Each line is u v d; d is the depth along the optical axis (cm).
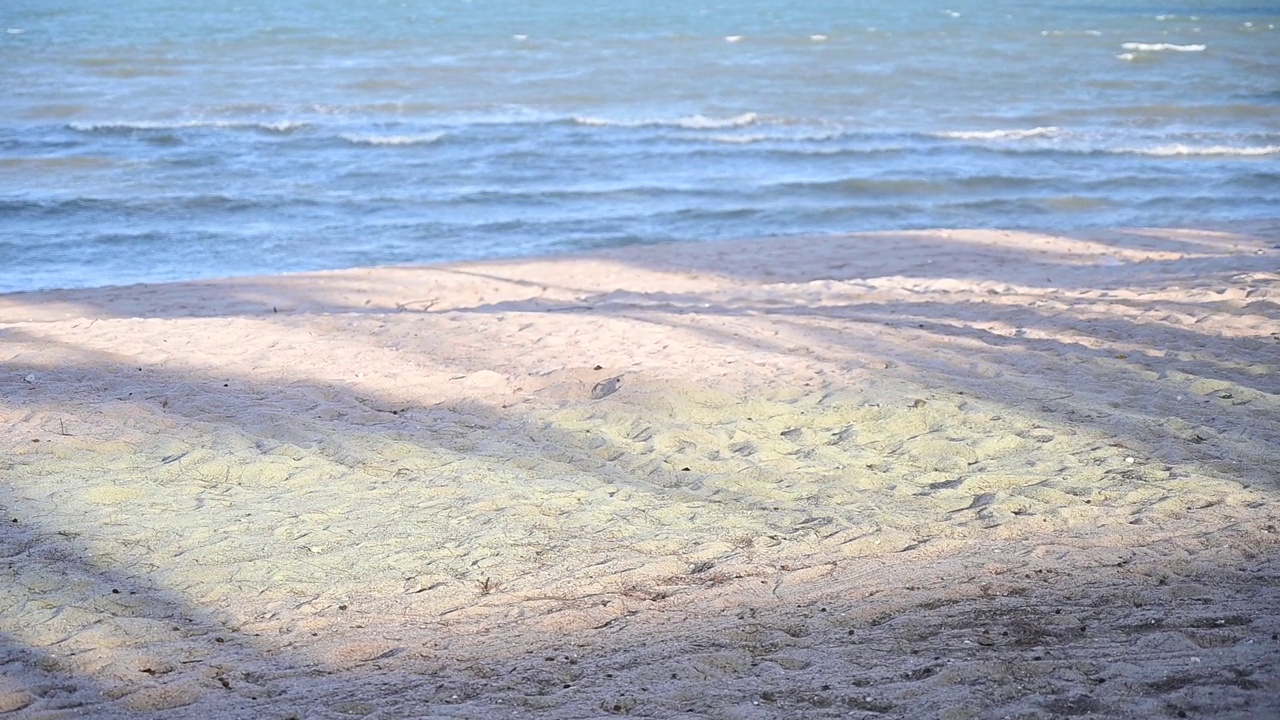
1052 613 456
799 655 426
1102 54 4528
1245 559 514
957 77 3869
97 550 565
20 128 2741
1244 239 1738
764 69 4041
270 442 733
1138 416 746
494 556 556
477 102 3272
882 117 3098
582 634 462
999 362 895
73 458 705
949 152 2609
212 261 1770
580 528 592
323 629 477
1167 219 2059
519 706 388
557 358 941
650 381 841
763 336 990
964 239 1809
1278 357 881
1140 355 905
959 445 707
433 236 1916
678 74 3897
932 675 394
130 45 4650
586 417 779
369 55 4397
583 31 5459
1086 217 2080
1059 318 1048
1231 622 432
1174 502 598
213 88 3488
